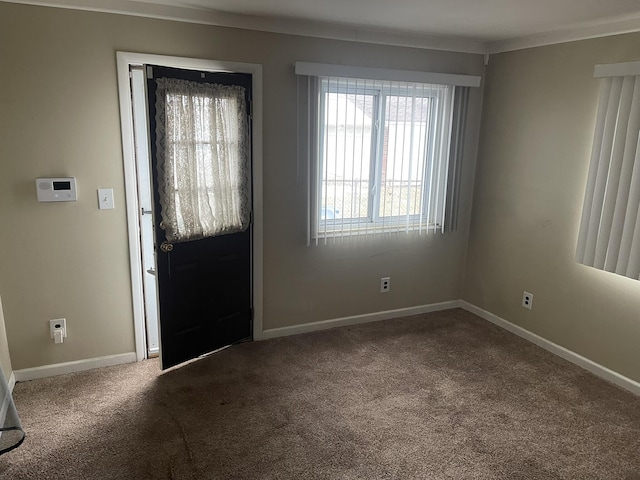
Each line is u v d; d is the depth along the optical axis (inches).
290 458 87.5
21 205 104.1
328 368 121.2
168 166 108.1
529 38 130.3
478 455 89.8
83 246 111.1
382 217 142.7
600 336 120.3
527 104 134.0
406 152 140.3
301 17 115.0
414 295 157.6
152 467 84.3
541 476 84.8
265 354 128.0
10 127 100.0
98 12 102.0
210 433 94.0
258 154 123.6
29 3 96.6
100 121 106.8
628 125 106.0
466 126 148.9
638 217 105.7
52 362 114.0
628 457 90.4
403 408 104.3
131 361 121.8
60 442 90.0
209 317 124.7
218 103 113.7
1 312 105.7
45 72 100.4
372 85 130.7
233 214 123.0
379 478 83.0
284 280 135.9
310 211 133.0
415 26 121.9
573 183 123.2
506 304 147.6
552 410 105.2
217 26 112.8
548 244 131.9
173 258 113.0
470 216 158.4
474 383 115.7
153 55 108.1
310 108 125.3
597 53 114.7
